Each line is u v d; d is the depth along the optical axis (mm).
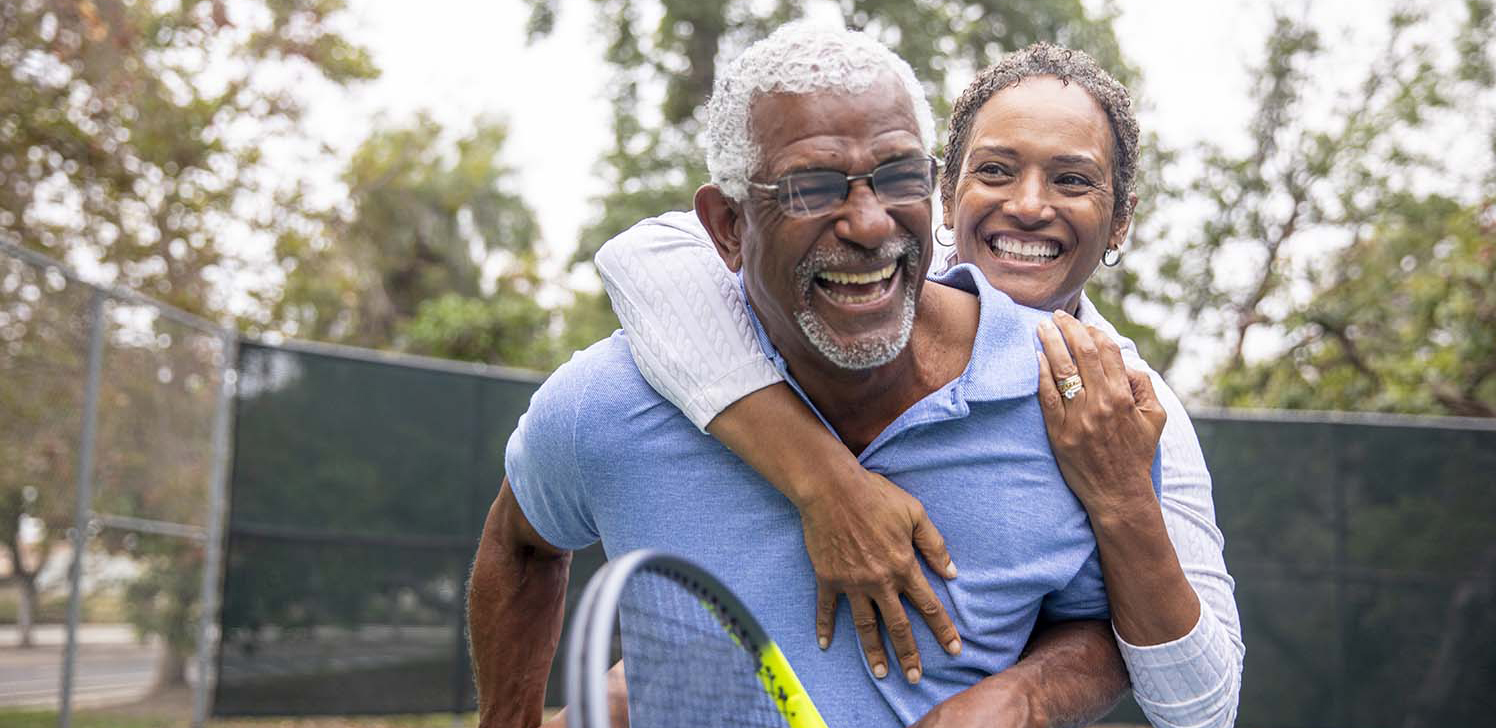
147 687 7348
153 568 7418
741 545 1787
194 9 13227
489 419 8805
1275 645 8570
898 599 1707
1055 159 2340
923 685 1749
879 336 1609
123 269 12625
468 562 8664
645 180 17938
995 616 1764
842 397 1747
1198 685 1800
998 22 17016
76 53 11305
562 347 16125
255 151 13867
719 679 1514
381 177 17375
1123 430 1731
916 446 1755
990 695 1674
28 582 6328
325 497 8320
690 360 1745
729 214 1722
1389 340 12523
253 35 13930
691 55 18219
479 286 23688
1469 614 8586
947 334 1820
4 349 6133
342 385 8430
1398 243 14703
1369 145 15344
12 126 11219
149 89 12688
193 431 7816
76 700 6688
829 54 1588
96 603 6883
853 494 1685
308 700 8125
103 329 6863
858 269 1580
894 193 1581
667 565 1275
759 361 1736
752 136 1602
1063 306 2434
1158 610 1759
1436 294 11125
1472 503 8648
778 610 1773
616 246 1890
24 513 6293
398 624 8430
